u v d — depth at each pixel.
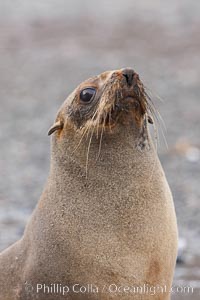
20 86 89.75
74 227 29.14
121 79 28.17
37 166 62.62
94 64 97.12
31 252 30.12
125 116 28.39
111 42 107.50
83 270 28.97
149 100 29.17
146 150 29.03
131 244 28.73
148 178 28.91
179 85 85.94
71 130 29.61
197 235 47.47
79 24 117.25
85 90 29.56
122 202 28.83
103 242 28.83
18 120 76.38
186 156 62.69
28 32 113.69
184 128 70.69
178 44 104.12
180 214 50.78
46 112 79.06
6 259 31.14
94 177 29.08
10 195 55.62
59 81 91.12
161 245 28.83
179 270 41.84
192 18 117.25
